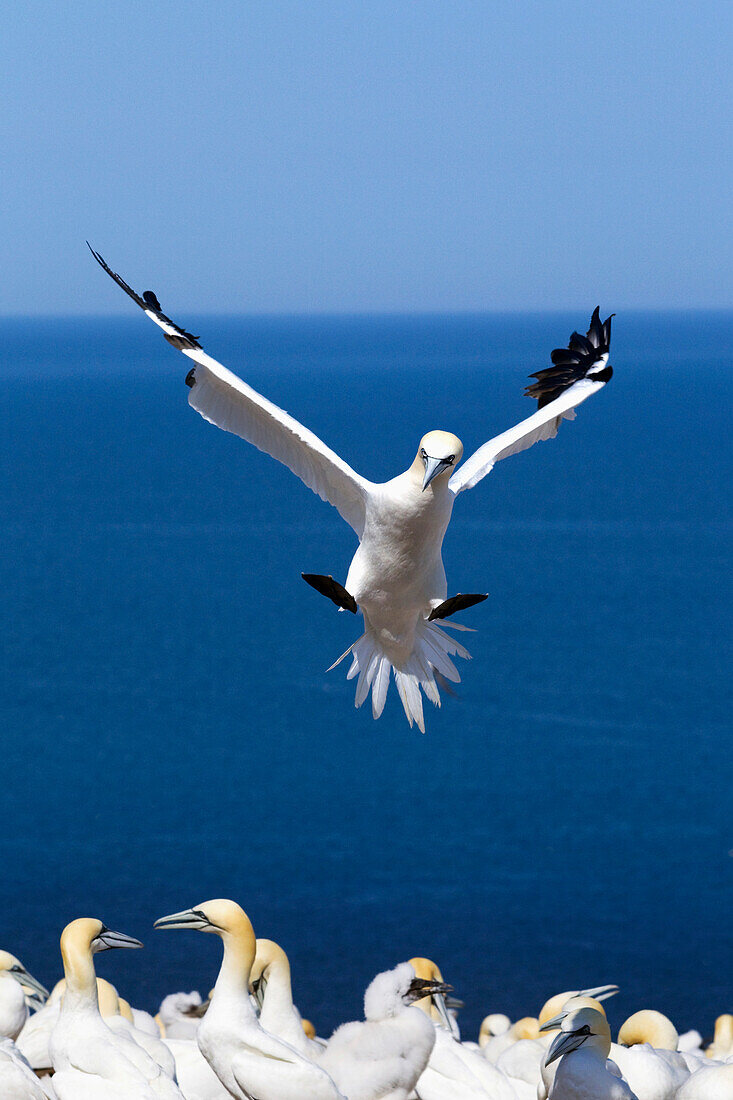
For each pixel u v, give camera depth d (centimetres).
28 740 5991
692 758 5672
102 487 14850
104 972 3005
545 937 3525
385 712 6525
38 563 10575
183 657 7625
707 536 11512
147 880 4038
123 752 5803
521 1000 3042
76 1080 1089
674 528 11950
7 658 7556
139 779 5394
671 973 3250
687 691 6756
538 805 5062
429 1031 1180
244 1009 1089
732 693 6712
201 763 5650
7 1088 1045
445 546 11306
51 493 14300
